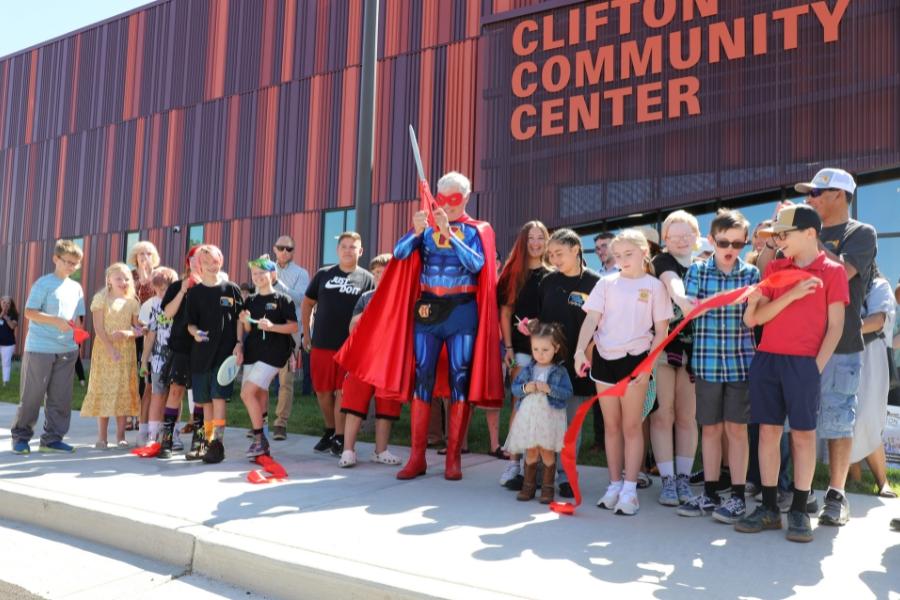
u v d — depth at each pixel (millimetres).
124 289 5785
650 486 4555
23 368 5426
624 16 13359
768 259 4090
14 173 24500
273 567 2873
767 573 2783
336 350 5781
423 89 16234
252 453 5172
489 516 3629
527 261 4918
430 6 16328
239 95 19328
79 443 6062
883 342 4309
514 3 15156
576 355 3949
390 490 4238
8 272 24219
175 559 3215
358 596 2637
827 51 11562
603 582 2643
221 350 5223
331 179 17469
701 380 3766
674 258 4250
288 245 7801
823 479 4656
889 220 11734
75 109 22953
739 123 12219
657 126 12969
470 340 4684
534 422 3951
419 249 4883
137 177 21125
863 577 2746
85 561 3250
